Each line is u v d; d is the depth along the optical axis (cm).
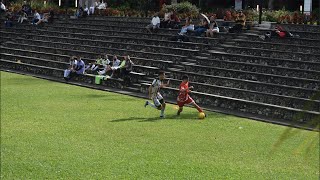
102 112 2053
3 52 3853
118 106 2202
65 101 2300
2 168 1291
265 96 2123
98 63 3017
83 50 3456
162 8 4112
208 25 3122
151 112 2075
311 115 615
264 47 2723
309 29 2939
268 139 1623
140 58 2981
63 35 3856
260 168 1320
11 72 3356
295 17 3222
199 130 1752
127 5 4834
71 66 2995
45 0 5369
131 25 3716
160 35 3278
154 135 1669
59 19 4266
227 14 3481
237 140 1611
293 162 1370
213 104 2225
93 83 2883
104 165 1335
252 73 2370
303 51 2567
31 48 3759
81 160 1375
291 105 2028
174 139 1620
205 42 3000
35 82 2922
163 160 1386
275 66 2419
